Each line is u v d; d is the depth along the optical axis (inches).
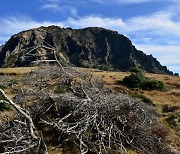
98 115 566.9
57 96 601.3
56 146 532.1
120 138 563.5
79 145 517.3
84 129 516.1
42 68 646.5
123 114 596.4
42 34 7519.7
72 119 580.1
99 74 2065.7
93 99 581.6
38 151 465.7
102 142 506.3
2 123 582.9
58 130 559.8
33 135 464.8
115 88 1293.1
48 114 620.7
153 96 1289.4
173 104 1061.1
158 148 585.9
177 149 617.0
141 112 649.0
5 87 923.4
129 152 547.8
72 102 589.3
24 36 6481.3
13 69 2178.9
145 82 1545.3
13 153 473.4
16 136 499.2
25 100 663.8
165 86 1633.9
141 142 575.2
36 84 655.8
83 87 657.0
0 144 499.5
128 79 1588.3
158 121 730.2
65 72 638.5
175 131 737.6
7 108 728.3
